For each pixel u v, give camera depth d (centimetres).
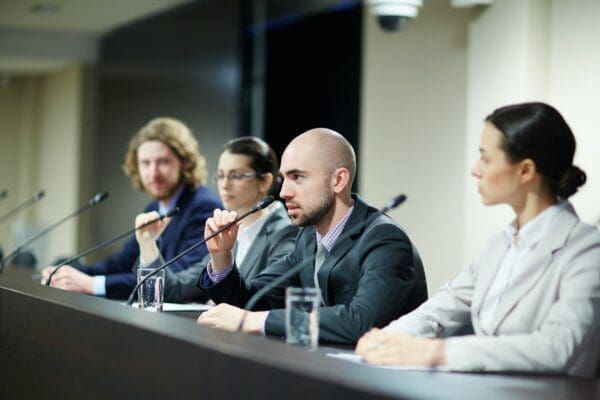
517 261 294
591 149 548
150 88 1045
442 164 691
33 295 355
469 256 637
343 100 884
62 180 1194
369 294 331
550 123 283
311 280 370
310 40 915
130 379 285
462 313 316
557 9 575
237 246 458
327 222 359
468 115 650
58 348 333
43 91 1257
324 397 210
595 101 546
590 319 271
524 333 285
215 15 966
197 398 252
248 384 233
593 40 550
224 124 965
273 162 466
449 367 263
